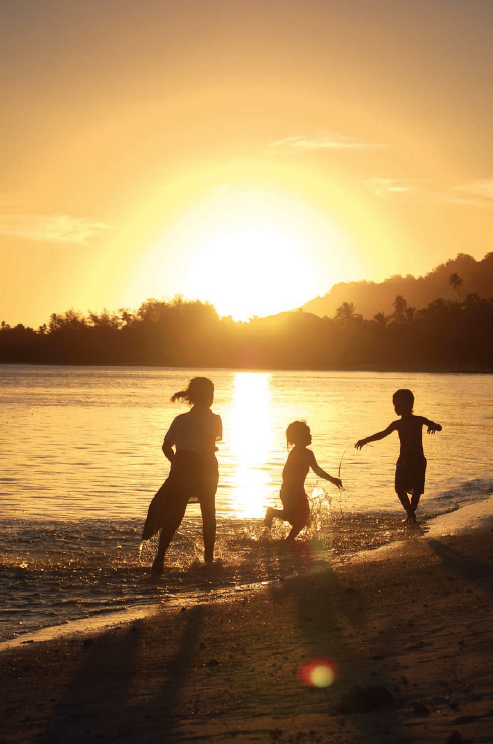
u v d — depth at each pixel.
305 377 128.50
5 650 5.45
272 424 32.09
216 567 8.40
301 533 10.19
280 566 8.41
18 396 54.31
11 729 3.86
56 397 52.94
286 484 9.98
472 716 3.54
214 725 3.75
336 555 8.89
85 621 6.34
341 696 4.02
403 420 11.07
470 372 175.88
